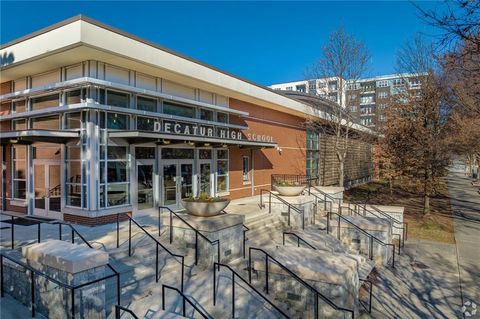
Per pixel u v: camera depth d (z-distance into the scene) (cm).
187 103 1507
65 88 1167
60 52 1059
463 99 1130
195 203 887
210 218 873
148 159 1356
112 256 789
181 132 1480
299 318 642
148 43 1193
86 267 503
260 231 1178
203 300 648
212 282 725
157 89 1393
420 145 1642
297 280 654
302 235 1190
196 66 1427
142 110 1304
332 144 2962
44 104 1294
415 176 1798
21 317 540
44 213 1298
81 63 1154
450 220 1706
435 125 1639
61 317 511
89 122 1121
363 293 817
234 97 1861
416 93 1734
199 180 1634
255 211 1369
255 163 2086
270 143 1866
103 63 1169
